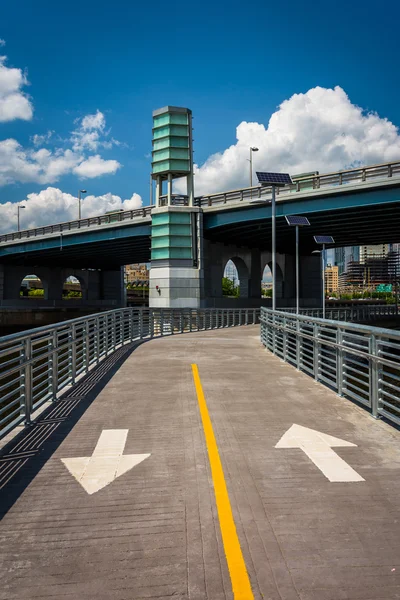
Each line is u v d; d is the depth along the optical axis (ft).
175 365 45.80
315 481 16.97
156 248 149.59
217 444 21.20
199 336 85.66
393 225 138.21
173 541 12.92
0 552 12.49
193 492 16.10
